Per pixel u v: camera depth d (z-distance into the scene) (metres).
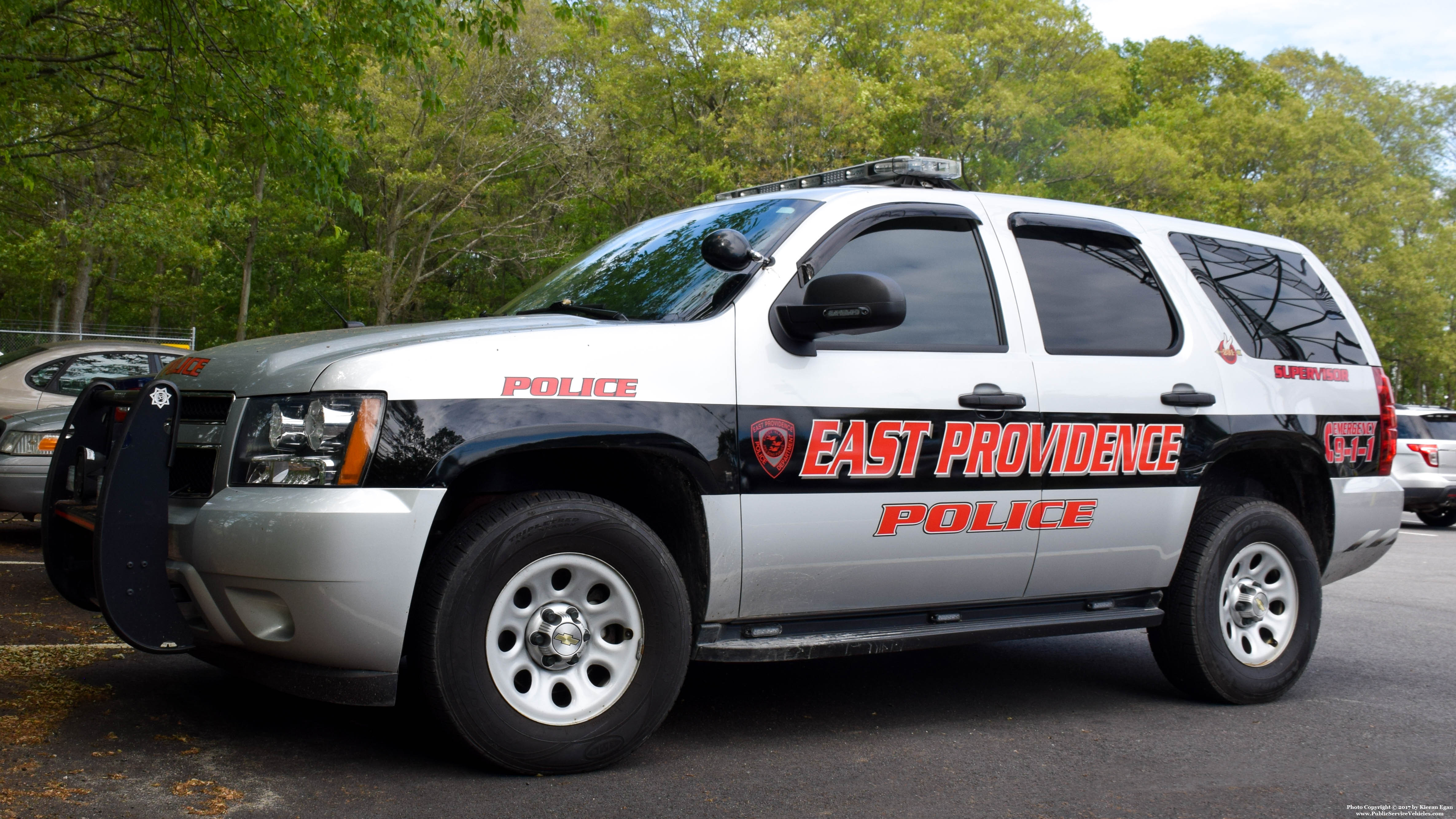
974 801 3.17
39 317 40.34
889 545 3.65
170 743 3.35
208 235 26.81
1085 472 4.02
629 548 3.23
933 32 34.94
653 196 35.69
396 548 2.92
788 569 3.50
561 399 3.15
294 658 3.03
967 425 3.77
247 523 2.94
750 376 3.43
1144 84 56.81
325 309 35.53
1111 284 4.32
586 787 3.13
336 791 2.98
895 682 4.71
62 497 3.64
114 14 9.34
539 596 3.18
